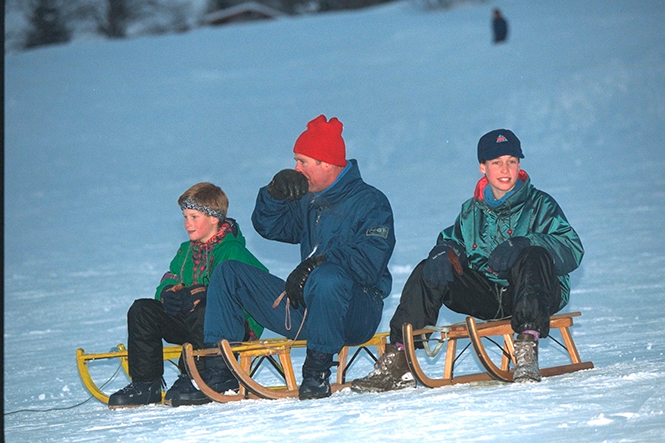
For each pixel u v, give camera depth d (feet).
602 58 286.46
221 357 43.21
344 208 42.86
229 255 45.39
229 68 403.75
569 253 40.55
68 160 247.09
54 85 398.01
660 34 322.14
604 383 34.83
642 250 89.51
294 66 388.37
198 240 46.52
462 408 32.63
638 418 29.09
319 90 319.88
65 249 128.36
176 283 46.70
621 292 69.10
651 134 200.85
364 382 40.29
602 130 207.92
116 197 187.42
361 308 41.34
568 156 187.32
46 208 179.52
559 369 40.57
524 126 220.43
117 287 94.38
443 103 259.60
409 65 348.59
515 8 481.46
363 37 452.35
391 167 196.95
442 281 39.86
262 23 549.13
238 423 33.76
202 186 46.44
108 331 70.64
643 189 139.74
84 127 303.48
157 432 33.42
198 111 307.58
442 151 208.13
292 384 40.78
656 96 224.12
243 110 299.99
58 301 87.71
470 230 43.01
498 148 41.27
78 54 483.92
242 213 145.79
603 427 28.37
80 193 197.16
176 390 42.29
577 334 54.29
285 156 224.33
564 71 272.10
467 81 291.79
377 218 41.96
